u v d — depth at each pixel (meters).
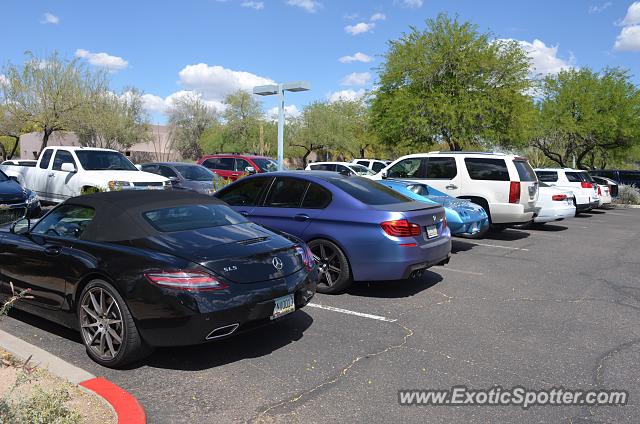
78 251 4.66
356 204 6.73
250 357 4.75
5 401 2.93
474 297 6.97
